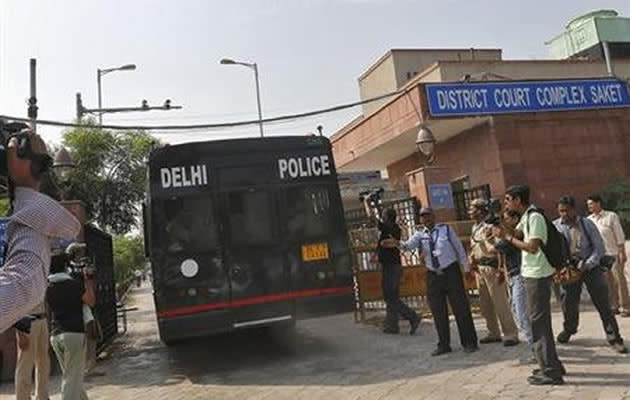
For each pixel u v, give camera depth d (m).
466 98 15.98
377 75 41.84
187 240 8.53
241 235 8.67
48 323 7.84
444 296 8.19
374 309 12.55
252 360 9.24
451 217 12.39
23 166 1.93
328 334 10.91
